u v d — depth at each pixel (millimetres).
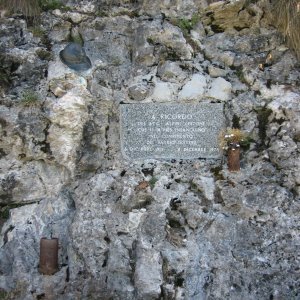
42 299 2014
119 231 2062
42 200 2170
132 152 2199
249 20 2305
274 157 2109
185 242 2021
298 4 2205
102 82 2238
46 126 2135
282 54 2242
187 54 2271
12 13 2285
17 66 2213
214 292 1993
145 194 2088
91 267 2037
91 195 2123
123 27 2336
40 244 2037
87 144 2178
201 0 2346
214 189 2102
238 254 2023
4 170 2137
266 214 2043
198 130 2197
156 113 2203
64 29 2299
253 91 2215
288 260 2002
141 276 1971
